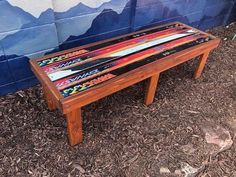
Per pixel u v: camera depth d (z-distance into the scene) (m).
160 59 1.63
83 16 1.86
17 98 1.82
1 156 1.43
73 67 1.48
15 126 1.61
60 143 1.53
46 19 1.64
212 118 1.81
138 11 2.16
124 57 1.62
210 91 2.08
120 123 1.69
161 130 1.67
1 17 1.47
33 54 1.76
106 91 1.38
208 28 3.15
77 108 1.32
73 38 1.92
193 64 2.40
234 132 1.73
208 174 1.47
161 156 1.50
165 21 2.49
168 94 1.99
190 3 2.59
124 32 2.25
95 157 1.47
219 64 2.45
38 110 1.74
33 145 1.50
